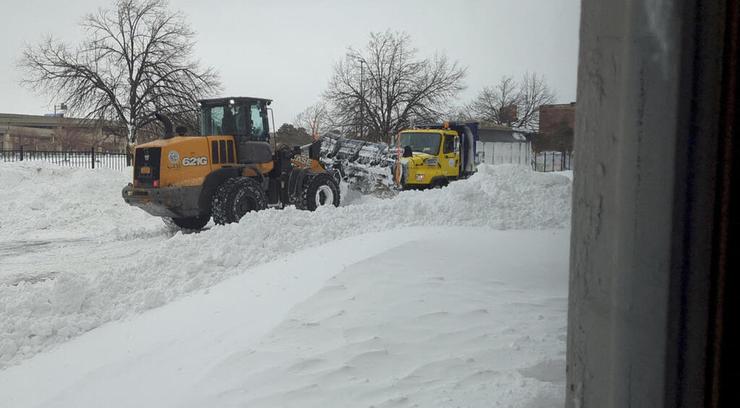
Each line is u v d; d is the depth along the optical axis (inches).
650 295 51.2
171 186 535.8
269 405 158.7
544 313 221.3
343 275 246.1
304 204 633.6
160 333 231.1
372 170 788.0
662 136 50.4
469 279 254.4
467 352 184.9
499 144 1471.5
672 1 49.8
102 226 671.1
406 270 255.4
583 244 58.4
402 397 155.9
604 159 55.6
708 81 49.1
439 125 914.1
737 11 48.6
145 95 1480.1
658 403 50.9
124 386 188.4
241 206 551.8
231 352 193.8
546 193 462.9
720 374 49.5
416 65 1812.3
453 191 422.9
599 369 55.7
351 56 1813.5
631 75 52.2
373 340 190.1
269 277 273.9
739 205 49.3
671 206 50.0
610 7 54.9
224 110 596.7
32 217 688.4
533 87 2442.2
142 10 1498.5
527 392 156.0
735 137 49.0
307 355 183.0
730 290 49.4
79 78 1473.9
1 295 270.2
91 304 271.6
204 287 289.3
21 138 2503.7
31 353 238.2
